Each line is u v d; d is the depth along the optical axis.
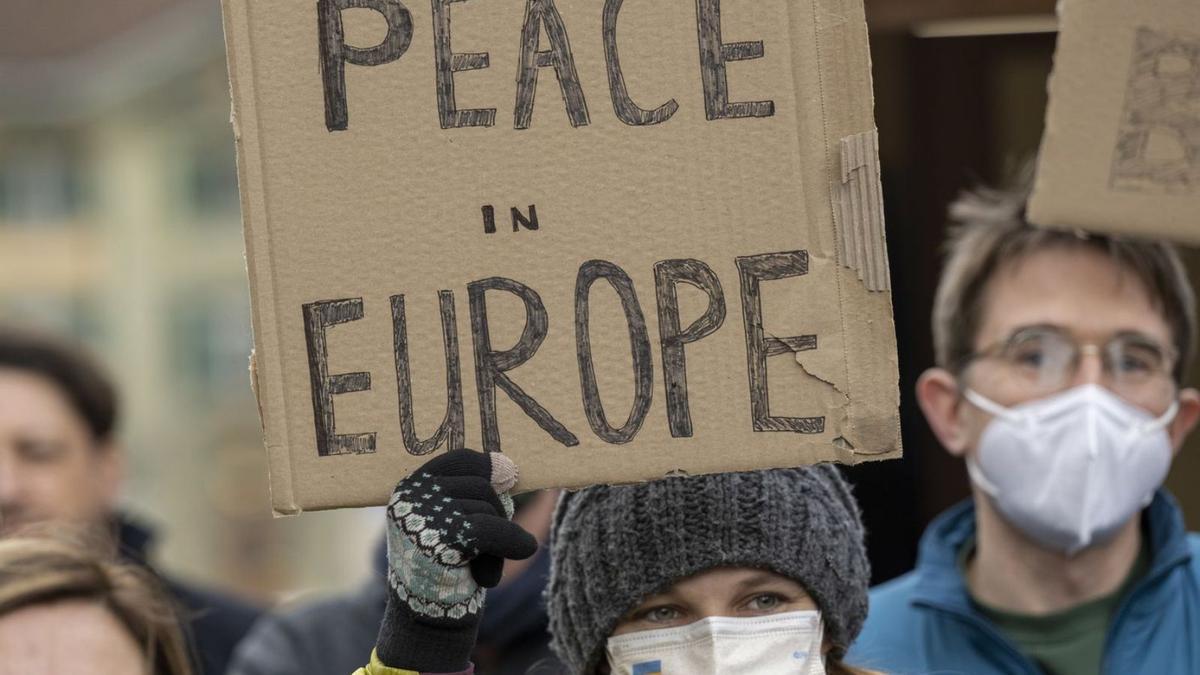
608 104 3.10
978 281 4.57
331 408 3.05
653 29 3.10
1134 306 4.41
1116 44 3.57
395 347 3.06
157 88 37.50
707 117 3.09
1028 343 4.43
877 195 3.06
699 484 3.43
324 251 3.06
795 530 3.44
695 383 3.07
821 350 3.06
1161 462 4.39
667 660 3.43
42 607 3.46
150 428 39.44
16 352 5.98
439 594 2.95
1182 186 3.57
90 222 39.56
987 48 6.35
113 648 3.48
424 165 3.08
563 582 3.60
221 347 38.94
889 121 6.38
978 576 4.64
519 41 3.10
